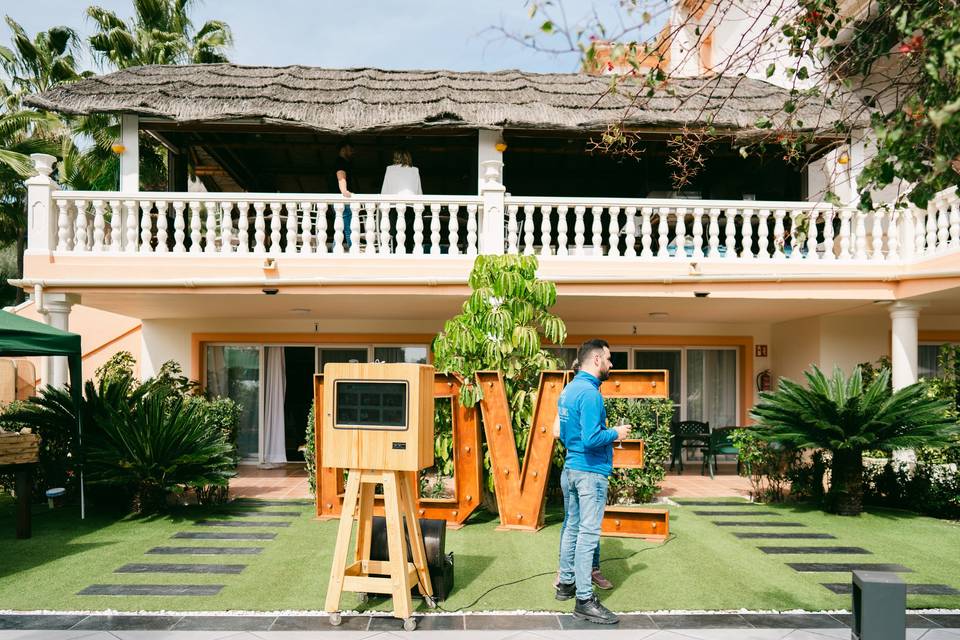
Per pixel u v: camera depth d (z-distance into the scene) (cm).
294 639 413
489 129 917
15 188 1861
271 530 691
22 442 660
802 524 730
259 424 1211
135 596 491
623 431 454
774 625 439
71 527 711
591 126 913
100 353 1334
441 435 745
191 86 1017
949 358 924
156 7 2042
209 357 1219
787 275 883
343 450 442
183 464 755
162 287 870
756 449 852
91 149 1797
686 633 425
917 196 308
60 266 857
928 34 295
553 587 510
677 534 681
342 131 904
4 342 675
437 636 418
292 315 1144
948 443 741
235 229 1109
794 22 420
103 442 773
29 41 1961
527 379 751
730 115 952
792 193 1166
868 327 1100
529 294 715
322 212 883
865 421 764
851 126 435
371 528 483
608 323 1221
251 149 1152
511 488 691
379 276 866
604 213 1215
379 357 1216
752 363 1240
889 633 306
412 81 1138
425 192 1305
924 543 652
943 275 826
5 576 541
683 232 903
